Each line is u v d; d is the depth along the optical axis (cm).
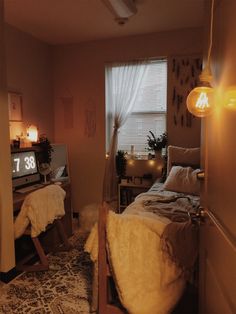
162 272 167
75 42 420
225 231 98
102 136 425
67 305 214
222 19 102
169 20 337
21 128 366
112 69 411
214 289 115
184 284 170
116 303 185
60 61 435
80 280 250
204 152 139
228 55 94
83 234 368
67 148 439
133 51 396
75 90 432
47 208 263
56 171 386
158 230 171
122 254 169
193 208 244
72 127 439
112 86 414
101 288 179
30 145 352
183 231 172
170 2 286
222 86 101
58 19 328
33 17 321
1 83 236
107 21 336
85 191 440
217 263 110
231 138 91
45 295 227
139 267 167
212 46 120
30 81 385
